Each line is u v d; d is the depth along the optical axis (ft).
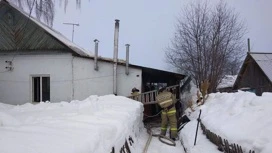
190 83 78.54
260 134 14.30
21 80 47.88
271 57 68.80
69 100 45.85
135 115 27.27
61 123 13.97
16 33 48.39
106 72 45.14
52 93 46.42
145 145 26.86
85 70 45.80
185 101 63.62
